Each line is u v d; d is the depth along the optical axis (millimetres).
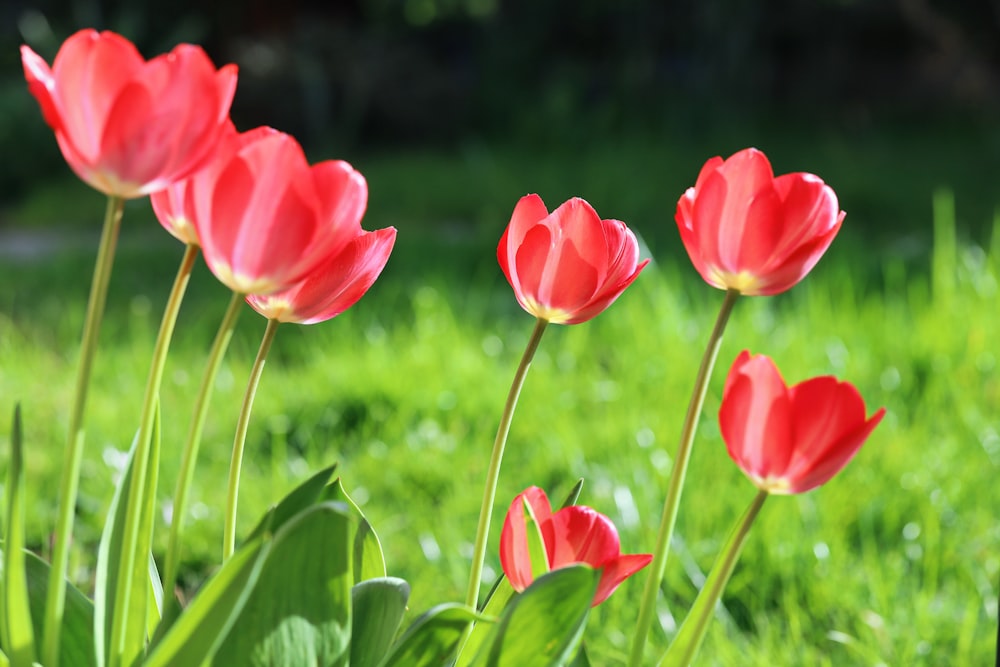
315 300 1262
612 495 2869
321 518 1221
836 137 14859
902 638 2232
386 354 4176
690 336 4246
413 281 6207
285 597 1223
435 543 2660
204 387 1240
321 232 1205
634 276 1272
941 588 2623
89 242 9062
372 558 1331
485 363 4133
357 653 1293
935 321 4195
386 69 15352
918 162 12609
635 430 3279
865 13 17734
